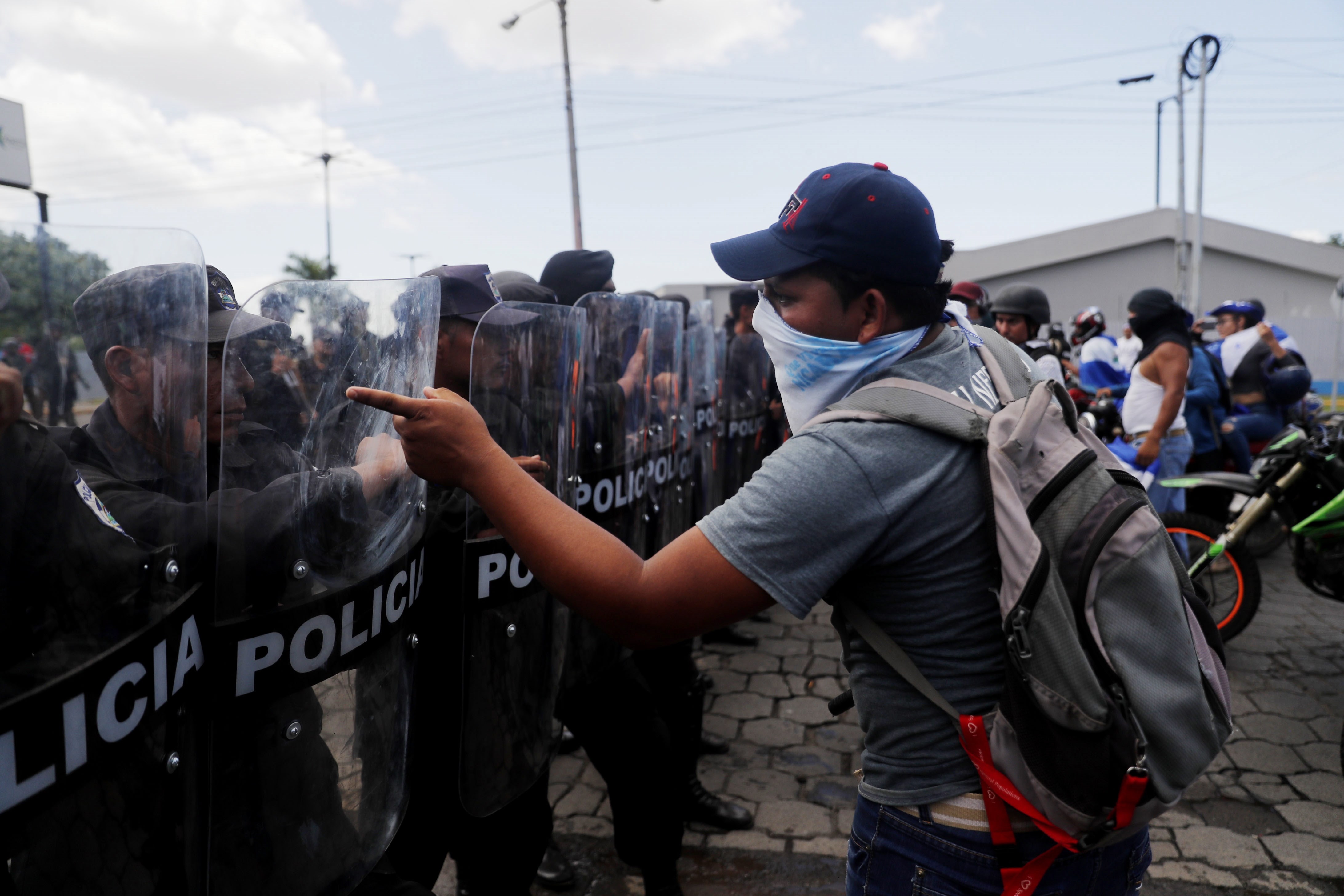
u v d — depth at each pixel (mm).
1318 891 2262
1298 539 3469
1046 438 1022
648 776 1983
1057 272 25656
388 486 1126
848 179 1031
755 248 1088
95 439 736
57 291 692
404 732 1239
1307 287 24297
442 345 1685
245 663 940
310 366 993
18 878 668
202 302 838
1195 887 2283
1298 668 3689
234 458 922
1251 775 2840
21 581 663
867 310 1062
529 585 1518
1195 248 18594
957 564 1000
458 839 1606
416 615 1274
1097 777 925
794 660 3906
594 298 1852
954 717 1012
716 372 3896
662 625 971
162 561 802
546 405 1558
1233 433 5074
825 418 1024
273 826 991
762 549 949
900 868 1073
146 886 792
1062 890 1029
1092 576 965
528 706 1545
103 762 740
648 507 2229
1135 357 7598
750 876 2348
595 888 2314
